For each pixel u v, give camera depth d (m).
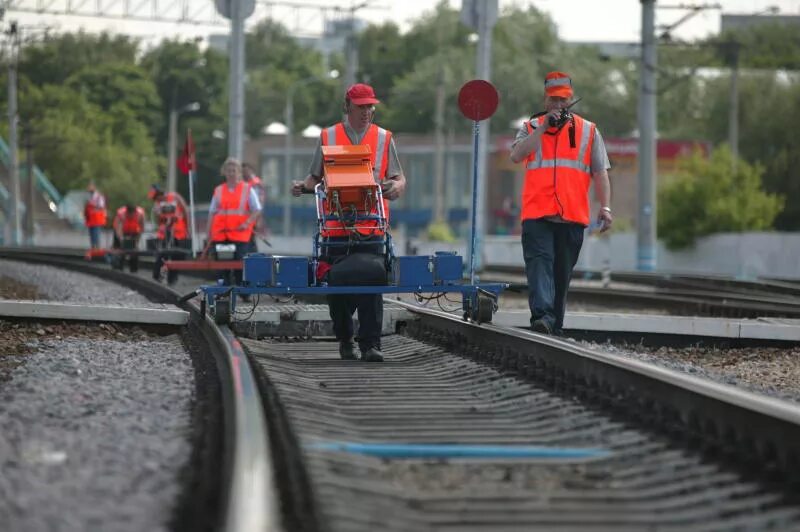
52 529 16.08
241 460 17.55
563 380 29.75
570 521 17.16
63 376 31.08
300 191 37.53
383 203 36.72
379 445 22.34
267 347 40.53
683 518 17.47
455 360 35.81
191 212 78.94
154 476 19.38
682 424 23.73
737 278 110.06
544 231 38.59
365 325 36.94
